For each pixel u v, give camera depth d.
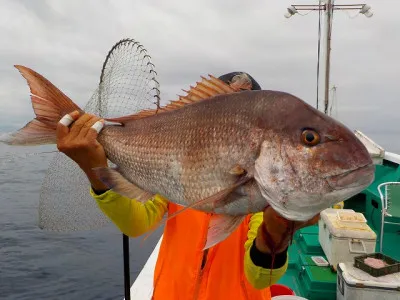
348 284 1.27
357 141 0.60
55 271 3.82
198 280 0.84
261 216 0.84
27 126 0.78
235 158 0.65
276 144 0.62
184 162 0.70
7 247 4.70
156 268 0.92
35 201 7.76
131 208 0.83
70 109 0.79
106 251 4.44
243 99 0.67
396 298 1.23
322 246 1.77
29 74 0.79
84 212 1.01
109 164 0.79
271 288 1.27
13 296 3.24
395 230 2.23
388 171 2.56
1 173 12.96
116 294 3.22
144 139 0.75
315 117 0.62
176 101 0.76
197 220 0.87
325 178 0.59
